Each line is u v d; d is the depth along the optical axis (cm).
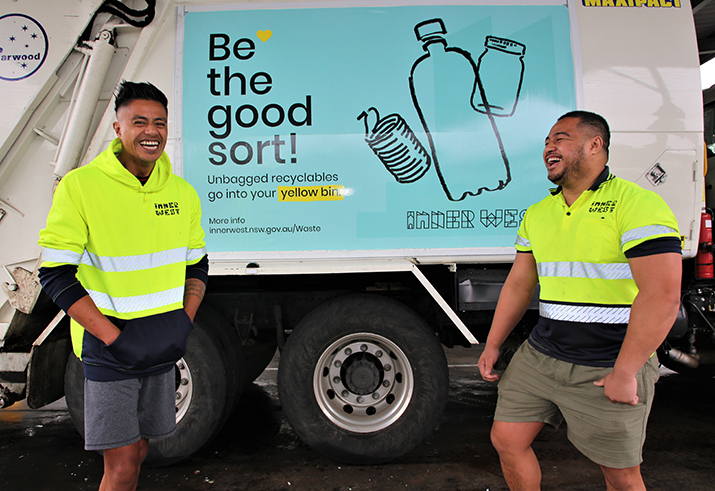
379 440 278
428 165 282
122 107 169
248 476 279
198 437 277
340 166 280
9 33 275
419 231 282
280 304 312
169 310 181
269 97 281
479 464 290
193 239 201
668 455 300
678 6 291
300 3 284
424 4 285
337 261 282
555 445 312
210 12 284
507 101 284
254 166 280
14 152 275
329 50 282
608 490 174
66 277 160
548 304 179
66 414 380
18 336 280
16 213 277
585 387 166
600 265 165
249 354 356
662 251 146
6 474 282
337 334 279
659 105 286
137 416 181
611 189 167
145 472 284
